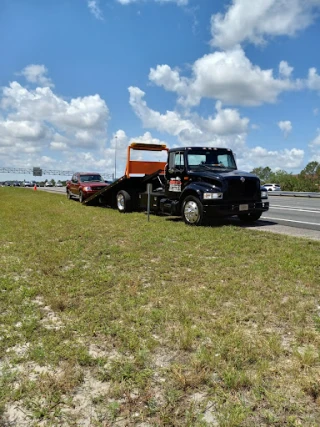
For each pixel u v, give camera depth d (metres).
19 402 2.37
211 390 2.44
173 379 2.57
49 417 2.22
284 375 2.60
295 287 4.50
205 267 5.54
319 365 2.74
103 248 7.00
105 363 2.82
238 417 2.17
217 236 8.11
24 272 5.48
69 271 5.37
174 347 3.02
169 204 11.29
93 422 2.17
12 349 3.06
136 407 2.29
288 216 13.55
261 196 10.53
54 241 7.86
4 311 3.94
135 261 5.99
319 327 3.39
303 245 7.09
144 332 3.27
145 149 13.68
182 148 11.10
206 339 3.16
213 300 4.04
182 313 3.67
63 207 16.67
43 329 3.38
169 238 8.08
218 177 9.89
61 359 2.88
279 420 2.16
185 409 2.26
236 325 3.42
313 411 2.24
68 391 2.47
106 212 14.16
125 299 4.16
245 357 2.81
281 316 3.60
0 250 6.91
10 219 11.67
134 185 14.38
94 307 3.95
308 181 63.91
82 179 21.00
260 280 4.77
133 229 9.38
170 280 4.94
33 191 39.25
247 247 6.89
